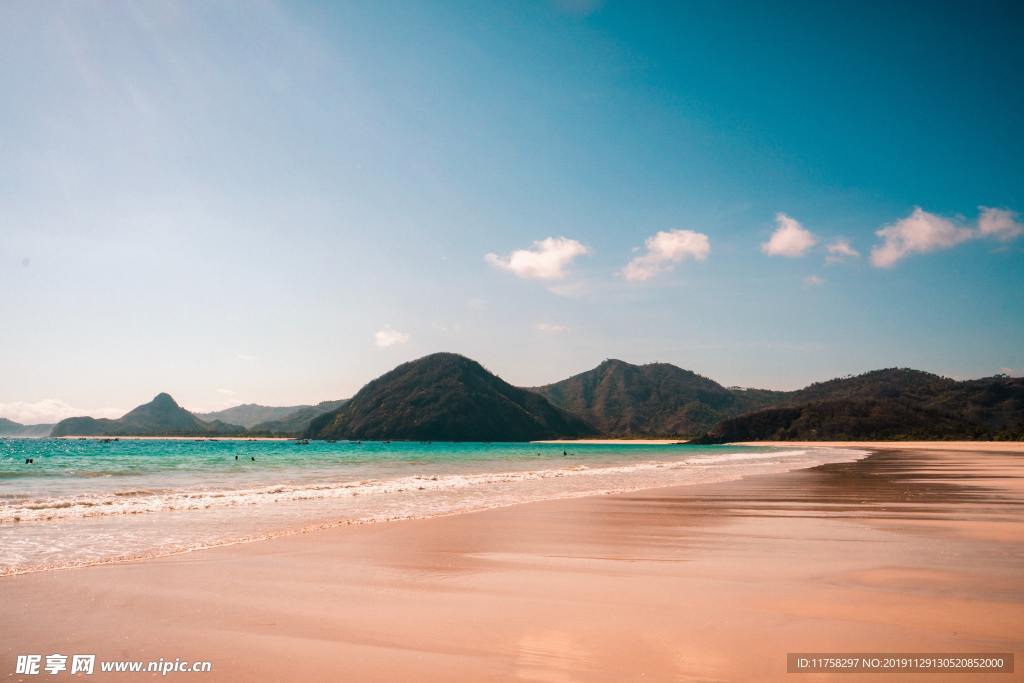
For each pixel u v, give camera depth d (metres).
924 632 6.31
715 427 195.75
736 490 24.16
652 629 6.42
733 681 5.04
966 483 26.81
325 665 5.46
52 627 6.61
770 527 13.96
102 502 18.69
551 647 5.91
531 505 18.77
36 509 16.61
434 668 5.38
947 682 5.03
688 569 9.44
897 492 22.66
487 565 9.77
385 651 5.82
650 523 14.68
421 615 6.98
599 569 9.48
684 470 41.25
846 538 12.37
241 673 5.31
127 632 6.43
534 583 8.55
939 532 13.09
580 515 16.23
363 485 26.95
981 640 6.07
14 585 8.37
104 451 95.75
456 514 16.41
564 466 48.66
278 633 6.38
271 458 66.31
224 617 6.95
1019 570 9.27
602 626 6.54
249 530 13.38
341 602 7.57
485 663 5.48
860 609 7.16
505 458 70.38
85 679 5.19
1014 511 16.75
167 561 9.99
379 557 10.39
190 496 21.08
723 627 6.48
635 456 80.44
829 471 37.62
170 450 107.12
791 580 8.67
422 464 52.22
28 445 142.12
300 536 12.53
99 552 10.74
